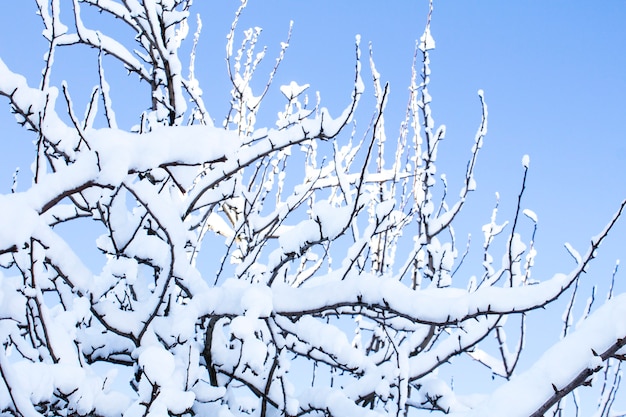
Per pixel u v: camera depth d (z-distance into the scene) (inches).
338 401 124.2
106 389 102.3
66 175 90.4
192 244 156.9
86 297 113.0
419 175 177.9
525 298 95.8
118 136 94.9
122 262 119.5
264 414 132.5
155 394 85.4
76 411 90.4
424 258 169.5
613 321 71.1
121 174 91.8
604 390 155.9
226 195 148.8
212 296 117.8
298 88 179.3
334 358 116.0
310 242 111.8
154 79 163.6
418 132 186.7
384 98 106.2
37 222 72.8
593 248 94.0
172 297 132.7
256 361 99.3
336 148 116.6
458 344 132.4
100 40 156.6
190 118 178.2
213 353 131.7
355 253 122.5
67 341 100.2
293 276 182.9
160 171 137.6
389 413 120.0
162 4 154.8
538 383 71.6
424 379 144.2
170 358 84.9
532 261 166.7
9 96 103.5
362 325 172.7
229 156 100.0
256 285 116.5
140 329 121.4
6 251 70.5
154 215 107.6
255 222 159.5
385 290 103.3
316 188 183.5
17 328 103.7
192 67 200.2
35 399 83.4
